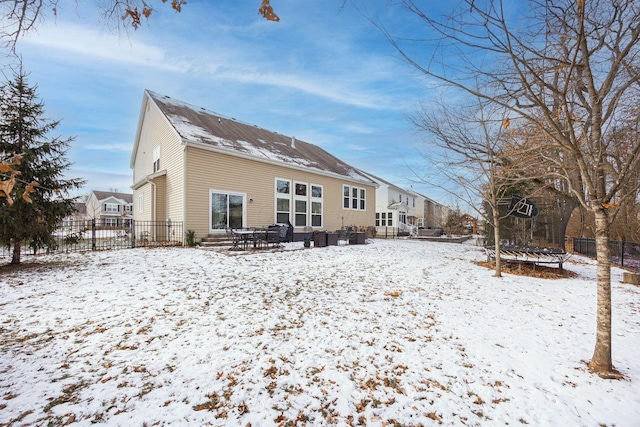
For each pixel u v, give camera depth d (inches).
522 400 103.4
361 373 118.0
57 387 105.0
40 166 309.0
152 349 133.0
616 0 117.4
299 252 438.9
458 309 198.2
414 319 177.0
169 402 98.3
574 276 331.3
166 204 527.8
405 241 793.6
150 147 615.8
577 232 740.0
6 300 195.6
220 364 121.6
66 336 145.2
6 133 297.0
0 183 53.7
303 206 663.1
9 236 287.7
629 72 120.2
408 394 105.6
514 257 354.0
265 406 97.6
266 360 125.6
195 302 195.8
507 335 157.5
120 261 331.9
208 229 490.3
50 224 318.3
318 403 99.7
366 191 876.6
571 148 119.6
